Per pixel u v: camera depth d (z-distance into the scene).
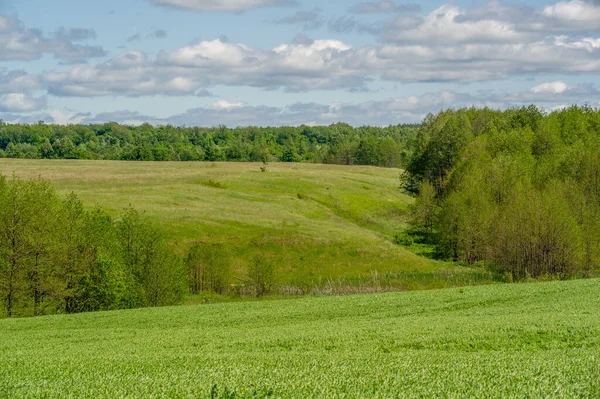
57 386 16.62
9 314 56.03
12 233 56.25
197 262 73.69
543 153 118.38
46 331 39.28
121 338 34.28
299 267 89.25
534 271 80.12
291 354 22.83
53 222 57.88
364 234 105.25
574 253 77.94
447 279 80.19
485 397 13.69
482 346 25.02
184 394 14.57
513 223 81.44
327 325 35.72
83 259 59.00
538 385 14.61
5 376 19.19
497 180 99.88
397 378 15.77
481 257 99.25
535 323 30.00
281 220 106.56
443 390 14.34
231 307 49.72
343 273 88.62
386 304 46.88
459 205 100.19
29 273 57.22
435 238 112.00
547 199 80.88
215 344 28.72
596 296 45.72
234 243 92.31
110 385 16.20
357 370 17.41
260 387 15.04
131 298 60.25
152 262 62.97
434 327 30.70
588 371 16.47
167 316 45.28
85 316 46.91
